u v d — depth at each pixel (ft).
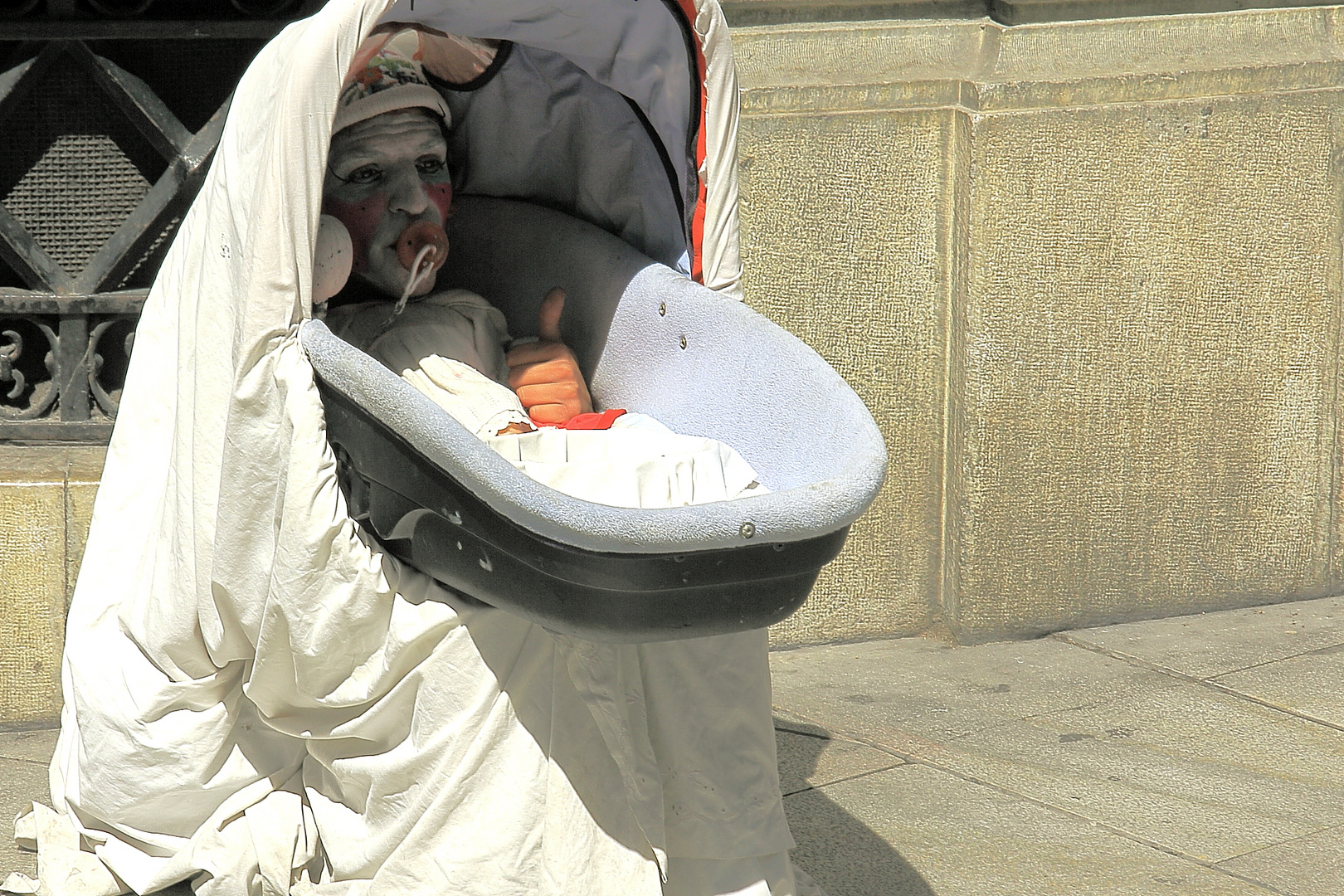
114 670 14.58
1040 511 21.01
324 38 12.07
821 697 19.63
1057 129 19.77
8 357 18.94
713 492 13.19
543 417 15.94
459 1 14.15
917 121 19.88
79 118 18.97
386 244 15.66
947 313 20.54
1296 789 17.24
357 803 13.60
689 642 12.96
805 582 11.62
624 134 15.87
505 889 12.39
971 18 20.42
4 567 17.81
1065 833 16.22
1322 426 22.09
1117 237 20.38
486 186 17.44
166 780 14.26
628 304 15.87
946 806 16.78
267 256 12.12
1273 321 21.39
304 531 12.21
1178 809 16.76
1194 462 21.54
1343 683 19.95
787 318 20.04
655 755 13.04
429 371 15.44
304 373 12.16
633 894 12.46
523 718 12.44
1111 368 20.80
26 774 17.08
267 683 13.25
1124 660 20.70
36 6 18.04
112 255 18.75
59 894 14.40
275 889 13.85
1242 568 22.26
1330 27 21.30
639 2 14.01
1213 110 20.35
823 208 19.81
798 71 19.84
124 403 15.20
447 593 12.54
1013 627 21.35
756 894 13.14
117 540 15.07
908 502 21.12
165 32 18.28
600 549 10.75
